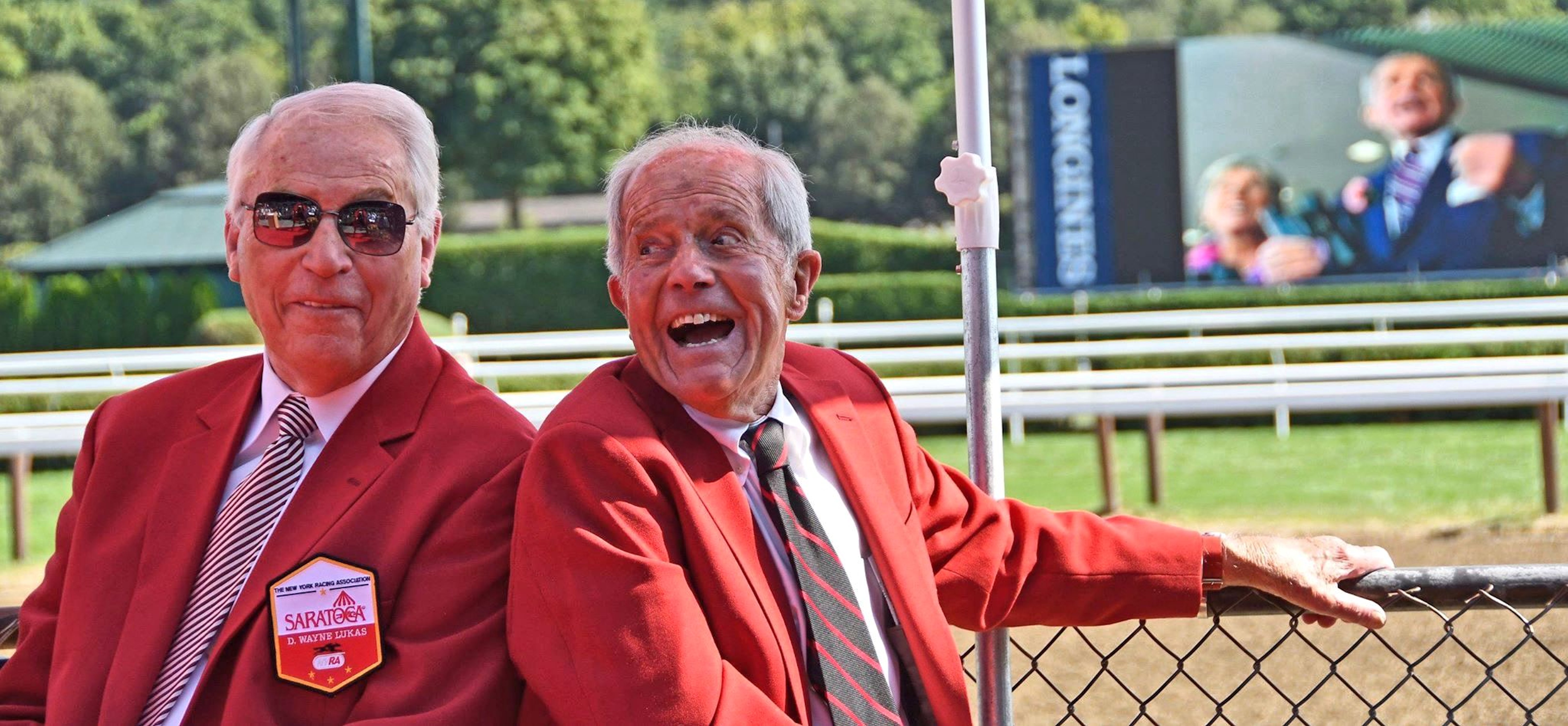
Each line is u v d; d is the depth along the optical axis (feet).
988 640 7.25
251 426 7.19
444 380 7.09
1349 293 54.24
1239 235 55.88
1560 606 6.93
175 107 160.25
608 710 5.77
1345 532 23.17
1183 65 55.16
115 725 6.40
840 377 7.50
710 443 6.57
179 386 7.38
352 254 6.88
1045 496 28.89
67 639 6.71
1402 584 7.02
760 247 6.66
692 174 6.64
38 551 26.32
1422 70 55.06
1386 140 55.77
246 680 6.23
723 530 6.33
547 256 83.97
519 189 138.31
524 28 138.00
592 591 5.90
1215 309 54.08
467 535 6.40
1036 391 33.09
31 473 38.60
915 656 6.61
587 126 139.44
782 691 6.11
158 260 99.14
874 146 160.25
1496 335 32.42
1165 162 55.01
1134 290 55.36
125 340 72.38
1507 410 41.24
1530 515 24.16
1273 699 13.34
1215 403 27.40
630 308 6.67
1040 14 178.81
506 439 6.76
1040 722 13.01
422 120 7.29
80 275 99.96
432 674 6.09
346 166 6.89
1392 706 12.81
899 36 178.91
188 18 168.45
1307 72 55.62
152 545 6.80
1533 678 13.24
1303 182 55.93
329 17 168.45
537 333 83.51
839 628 6.35
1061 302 55.47
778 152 6.98
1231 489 28.55
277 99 7.20
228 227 7.26
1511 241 55.47
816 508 6.88
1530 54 55.16
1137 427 41.27
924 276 71.82
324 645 6.21
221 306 97.81
